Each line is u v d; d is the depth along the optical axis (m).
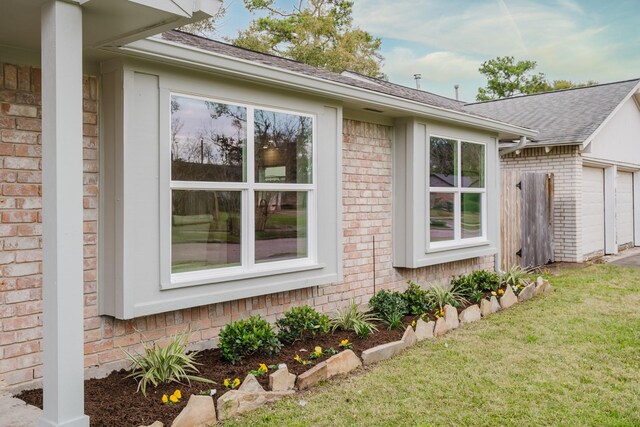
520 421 3.51
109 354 4.17
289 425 3.37
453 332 5.68
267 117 5.12
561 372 4.45
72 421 2.81
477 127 8.02
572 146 11.46
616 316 6.40
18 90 3.76
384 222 6.98
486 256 8.93
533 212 10.79
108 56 3.96
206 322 4.84
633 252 13.67
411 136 6.94
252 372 3.96
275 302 5.54
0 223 3.67
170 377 3.76
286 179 5.34
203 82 4.53
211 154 4.65
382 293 5.89
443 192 7.56
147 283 4.16
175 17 3.03
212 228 4.71
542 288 7.90
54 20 2.79
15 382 3.72
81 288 2.88
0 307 3.65
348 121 6.44
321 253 5.74
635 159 14.66
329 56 24.50
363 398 3.84
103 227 4.14
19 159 3.76
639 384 4.20
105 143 4.13
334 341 4.89
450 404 3.77
